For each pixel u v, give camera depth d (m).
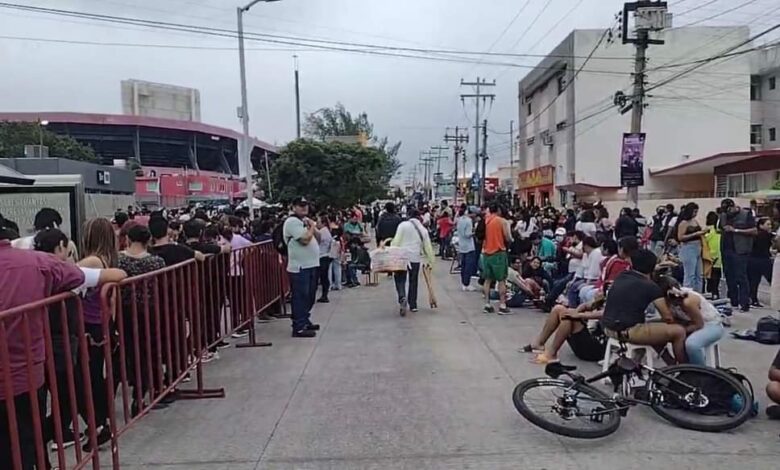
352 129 67.69
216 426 5.87
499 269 11.57
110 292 4.80
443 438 5.47
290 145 30.86
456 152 86.44
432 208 34.38
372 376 7.46
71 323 4.34
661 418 5.88
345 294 14.72
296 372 7.72
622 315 6.60
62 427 4.53
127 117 81.81
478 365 7.91
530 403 5.79
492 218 11.79
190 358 6.68
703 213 30.33
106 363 4.68
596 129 42.50
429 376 7.43
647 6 23.41
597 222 17.58
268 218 13.20
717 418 5.68
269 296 10.81
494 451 5.17
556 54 46.50
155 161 92.94
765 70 44.31
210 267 7.59
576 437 5.36
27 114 77.94
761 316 11.02
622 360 6.16
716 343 6.76
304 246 9.84
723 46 41.44
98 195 27.23
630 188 25.47
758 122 45.25
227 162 101.25
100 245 5.73
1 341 3.51
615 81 42.16
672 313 6.72
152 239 6.92
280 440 5.49
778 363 5.93
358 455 5.14
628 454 5.09
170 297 6.19
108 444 5.37
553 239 14.66
